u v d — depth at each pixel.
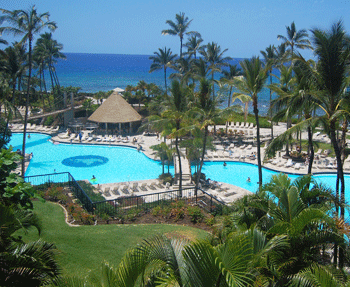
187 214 16.95
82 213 15.38
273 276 6.76
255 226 7.79
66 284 6.15
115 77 161.25
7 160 9.09
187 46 50.75
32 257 6.16
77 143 40.28
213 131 44.50
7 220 6.55
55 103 51.12
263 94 97.69
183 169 31.30
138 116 46.78
